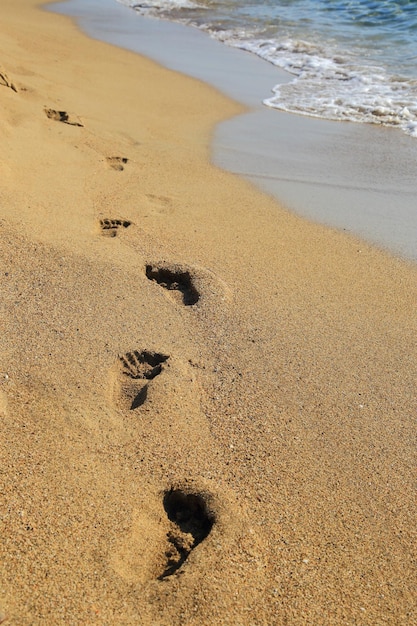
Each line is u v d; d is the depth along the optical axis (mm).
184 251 2451
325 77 4977
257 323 2123
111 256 2342
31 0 8219
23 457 1662
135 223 2602
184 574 1489
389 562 1545
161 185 2996
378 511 1632
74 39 6020
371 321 2168
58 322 2039
